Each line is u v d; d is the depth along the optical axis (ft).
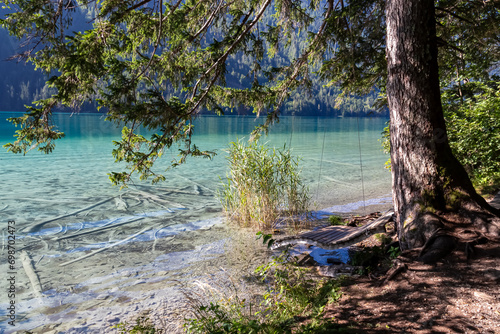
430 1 14.99
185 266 17.48
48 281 15.72
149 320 12.35
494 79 32.27
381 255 15.96
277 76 26.50
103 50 14.79
